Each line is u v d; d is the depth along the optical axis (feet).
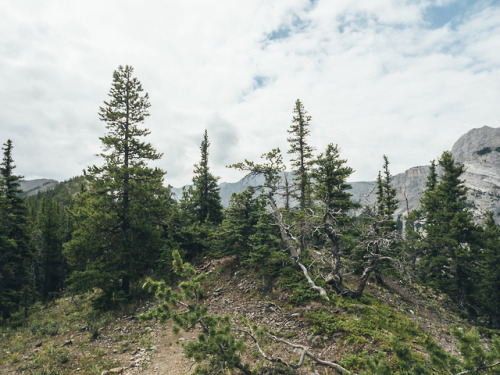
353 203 66.85
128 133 64.95
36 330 49.03
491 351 14.88
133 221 61.52
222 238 68.03
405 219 89.66
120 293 56.03
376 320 38.83
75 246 55.98
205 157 110.93
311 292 47.88
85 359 36.11
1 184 72.84
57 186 356.59
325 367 29.27
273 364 29.43
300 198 83.76
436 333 43.11
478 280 73.00
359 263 71.20
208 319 23.85
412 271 83.15
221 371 24.72
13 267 69.82
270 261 59.67
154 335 42.80
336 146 64.28
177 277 65.16
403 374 16.76
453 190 82.69
